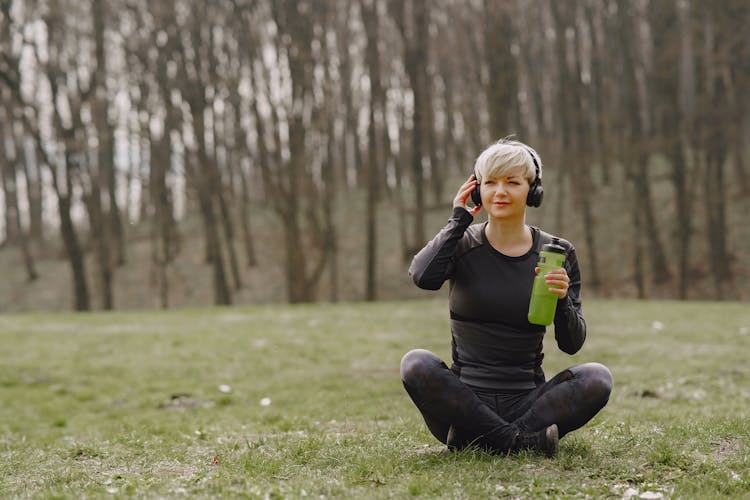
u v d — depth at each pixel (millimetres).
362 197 43375
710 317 17062
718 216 29656
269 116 33125
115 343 15039
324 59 30875
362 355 12797
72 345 14906
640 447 4324
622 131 34438
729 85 29922
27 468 4676
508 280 3988
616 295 31141
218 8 31094
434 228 37750
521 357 4090
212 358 13047
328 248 30656
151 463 4570
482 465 3828
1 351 14266
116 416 8961
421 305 21562
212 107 32344
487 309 4004
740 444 4324
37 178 43812
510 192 3918
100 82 29922
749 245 31844
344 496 3486
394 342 14062
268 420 7551
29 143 42125
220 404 9344
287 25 27859
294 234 28375
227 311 21344
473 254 4043
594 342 13359
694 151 29844
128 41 30047
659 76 29516
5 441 6598
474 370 4109
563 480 3635
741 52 28922
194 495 3521
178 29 29078
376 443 4750
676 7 29688
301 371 11531
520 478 3652
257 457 4383
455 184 42031
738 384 9031
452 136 39438
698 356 11516
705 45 30562
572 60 39438
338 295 34406
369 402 8477
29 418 9070
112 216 38594
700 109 29453
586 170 31734
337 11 34375
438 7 34875
